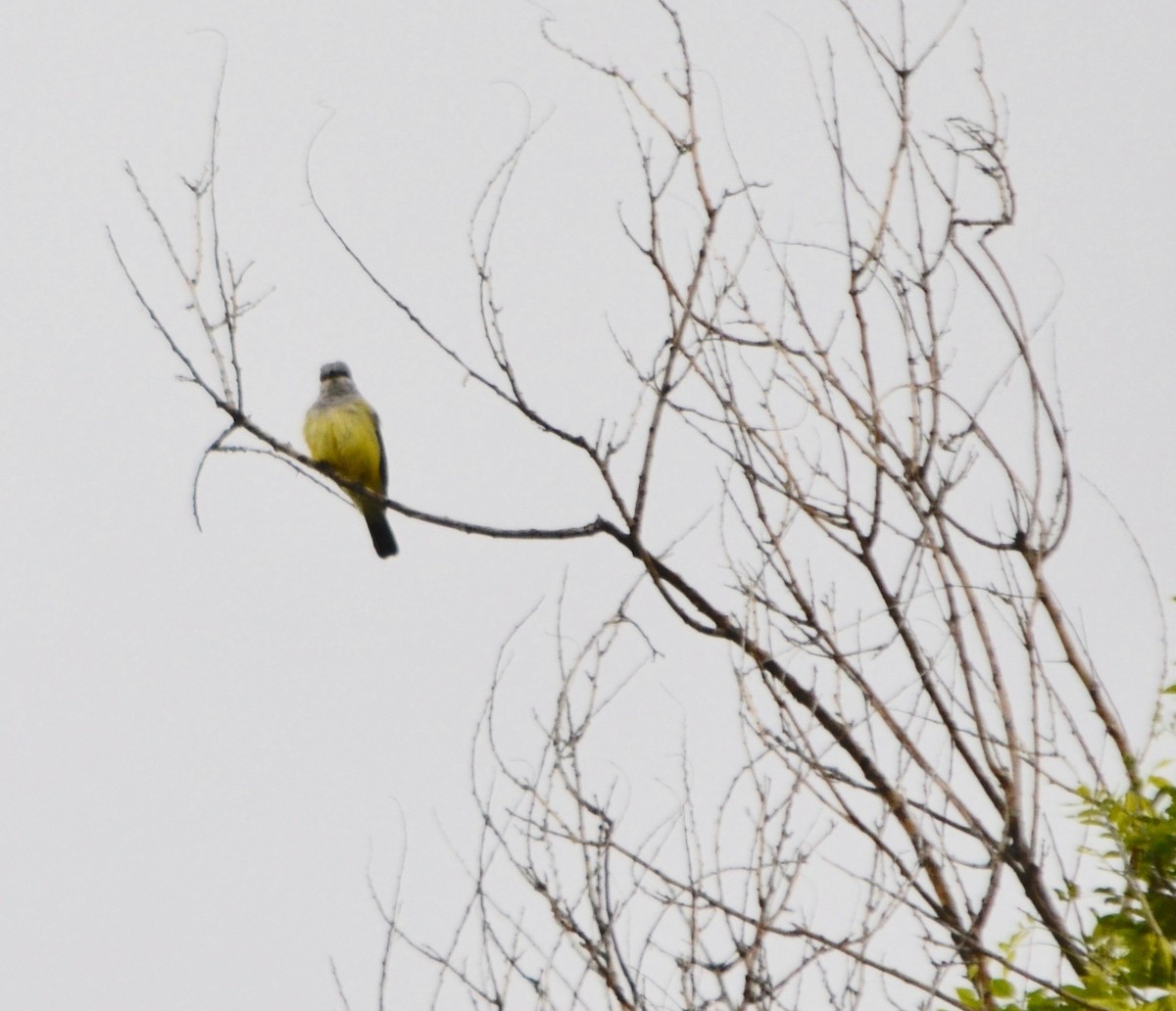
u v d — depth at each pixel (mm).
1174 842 9859
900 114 11117
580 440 11469
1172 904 9852
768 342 10930
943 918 9188
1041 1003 9336
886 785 9727
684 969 8891
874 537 10508
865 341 10773
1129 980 9586
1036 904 9469
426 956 9398
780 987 8688
